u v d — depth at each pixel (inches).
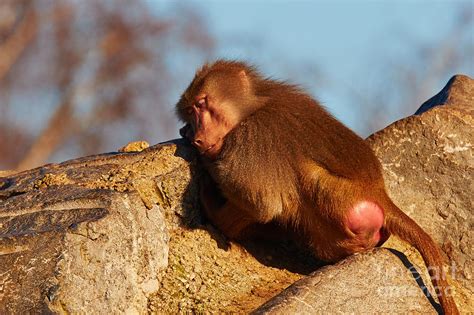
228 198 537.3
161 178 534.3
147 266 500.4
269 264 554.9
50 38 1904.5
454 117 572.1
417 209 573.9
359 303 480.7
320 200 523.8
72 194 505.7
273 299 471.8
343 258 534.9
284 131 534.3
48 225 478.9
